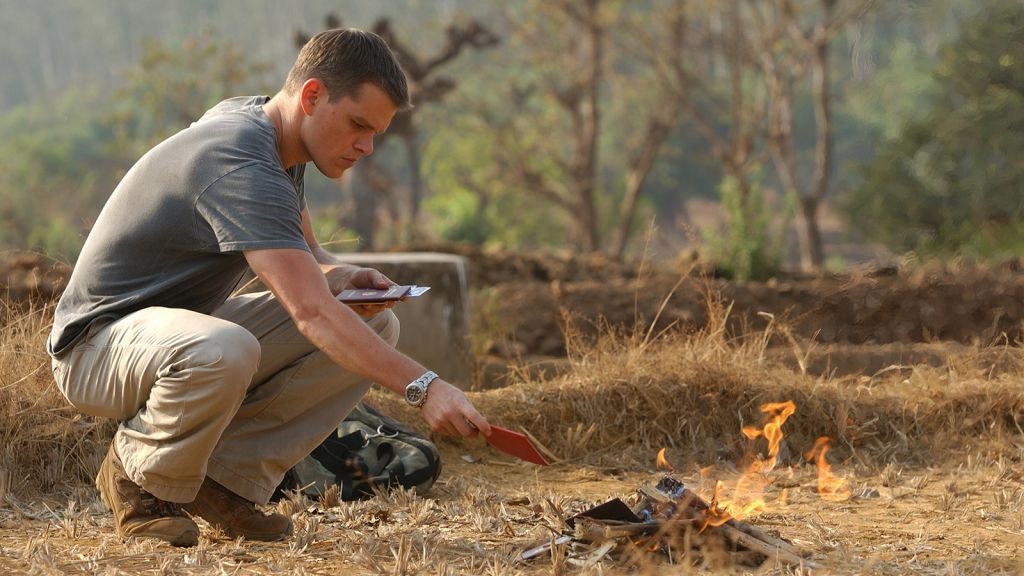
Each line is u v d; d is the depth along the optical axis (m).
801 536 4.25
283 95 3.79
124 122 30.22
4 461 4.98
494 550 3.88
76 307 3.84
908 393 6.57
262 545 3.95
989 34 17.70
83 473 5.11
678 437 6.20
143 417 3.71
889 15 22.06
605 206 40.50
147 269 3.75
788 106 28.19
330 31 3.73
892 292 11.46
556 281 13.40
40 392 5.30
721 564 3.48
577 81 28.80
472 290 12.30
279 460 3.99
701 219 55.09
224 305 4.12
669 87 28.11
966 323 10.91
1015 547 4.12
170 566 3.55
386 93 3.68
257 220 3.53
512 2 33.41
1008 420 6.40
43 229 29.23
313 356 3.98
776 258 15.00
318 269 3.56
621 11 28.66
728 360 6.56
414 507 4.53
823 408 6.35
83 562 3.64
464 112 32.97
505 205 42.25
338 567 3.67
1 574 3.51
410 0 71.81
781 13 27.05
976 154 17.52
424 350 8.60
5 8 102.62
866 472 5.75
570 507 4.63
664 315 11.61
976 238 16.75
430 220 45.47
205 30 29.14
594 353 6.79
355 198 22.67
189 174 3.64
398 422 5.40
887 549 4.03
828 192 51.81
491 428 3.40
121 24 101.44
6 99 101.69
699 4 27.55
